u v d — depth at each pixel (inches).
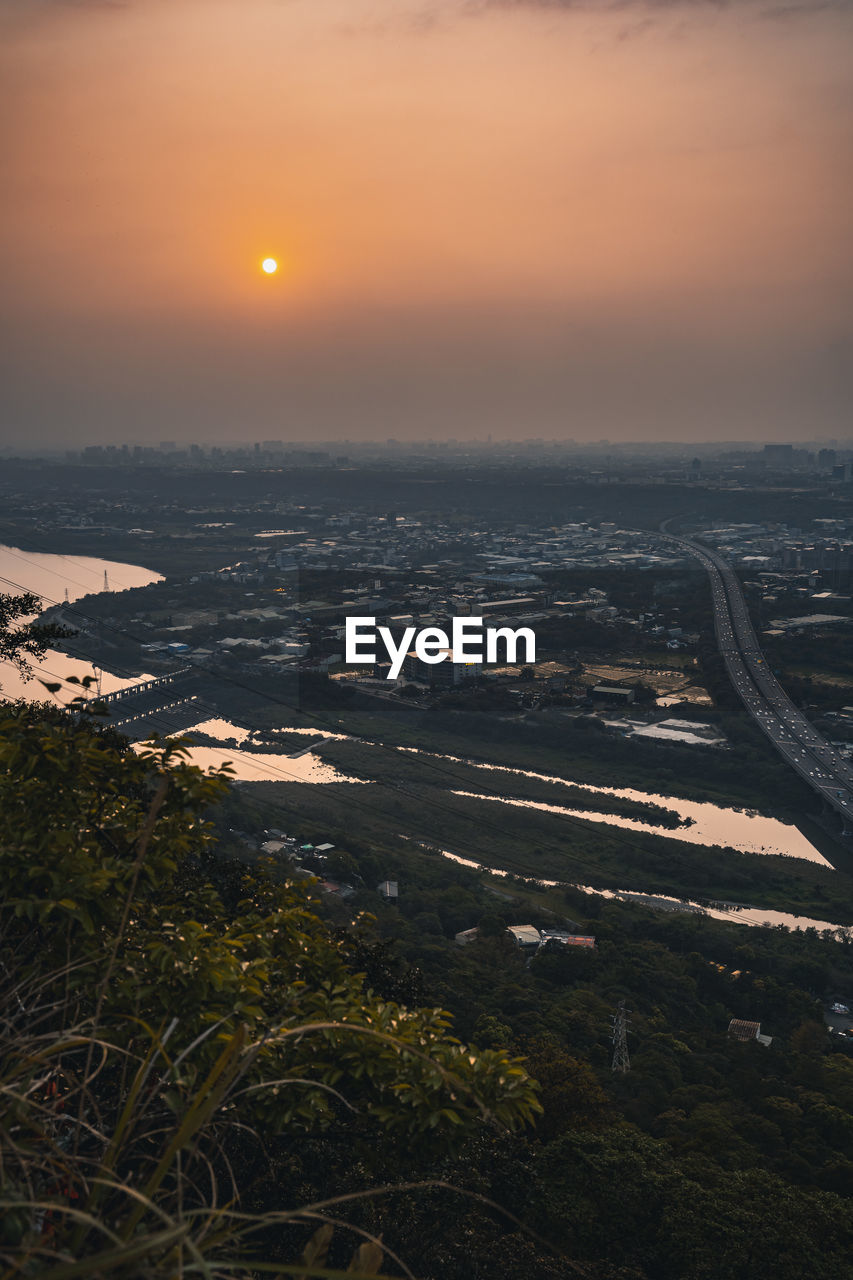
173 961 241.6
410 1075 254.7
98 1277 98.9
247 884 399.5
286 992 280.5
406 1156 291.7
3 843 244.5
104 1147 171.9
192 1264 103.8
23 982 182.5
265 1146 270.2
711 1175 808.9
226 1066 140.3
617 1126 921.5
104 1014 209.2
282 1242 367.6
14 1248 107.3
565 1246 685.9
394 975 657.6
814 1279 649.6
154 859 272.1
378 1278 104.4
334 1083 258.8
